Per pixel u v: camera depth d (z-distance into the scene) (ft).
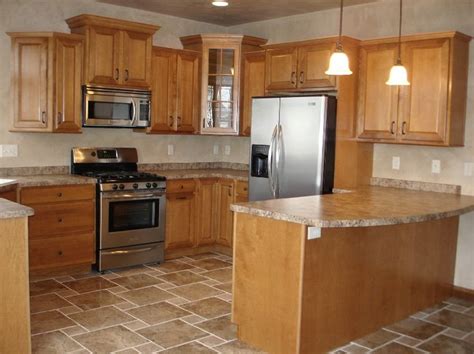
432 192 15.28
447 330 12.59
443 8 15.11
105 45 16.67
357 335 11.80
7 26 16.05
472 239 14.97
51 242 15.44
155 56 18.28
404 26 15.96
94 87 16.53
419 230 13.43
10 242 9.59
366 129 15.92
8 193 14.07
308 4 17.25
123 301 13.88
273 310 10.74
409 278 13.25
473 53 14.64
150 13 19.20
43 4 16.71
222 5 17.53
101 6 17.94
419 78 14.57
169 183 18.02
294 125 16.01
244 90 19.33
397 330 12.51
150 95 18.02
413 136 14.78
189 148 21.03
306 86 16.70
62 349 10.81
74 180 15.69
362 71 15.93
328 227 10.09
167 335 11.73
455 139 14.46
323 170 15.47
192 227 18.86
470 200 13.56
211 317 12.90
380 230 12.07
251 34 20.68
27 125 15.92
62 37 15.84
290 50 17.19
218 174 19.20
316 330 10.65
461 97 14.60
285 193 16.31
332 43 15.88
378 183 16.79
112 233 16.55
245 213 11.16
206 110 19.60
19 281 9.74
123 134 18.98
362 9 16.94
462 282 15.20
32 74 15.79
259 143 17.01
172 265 17.62
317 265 10.46
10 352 9.72
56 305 13.42
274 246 10.63
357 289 11.60
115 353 10.73
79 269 16.37
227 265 17.76
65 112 16.12
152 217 17.54
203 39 19.21
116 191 16.48
